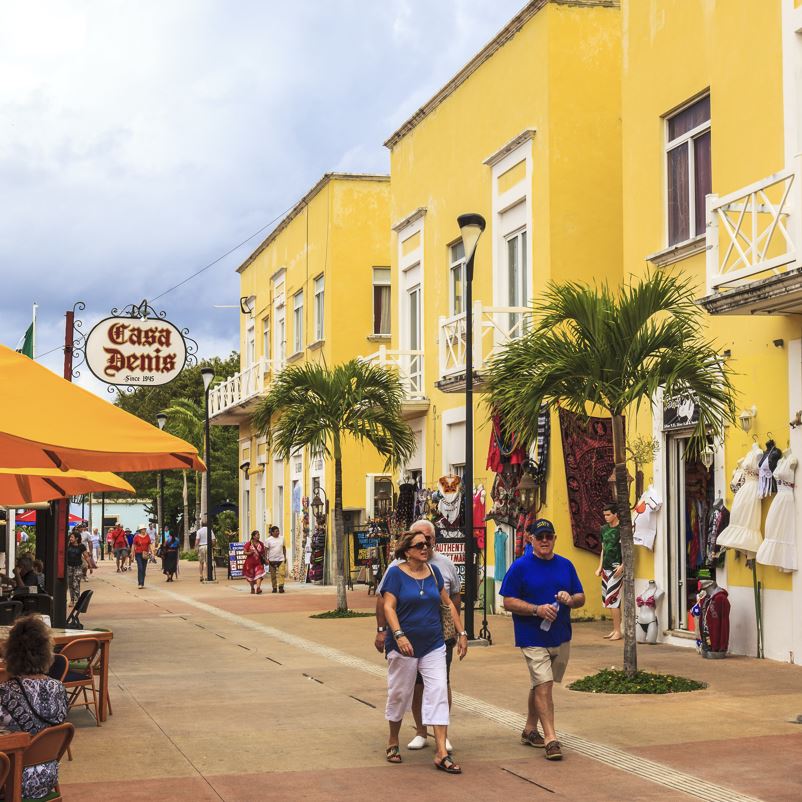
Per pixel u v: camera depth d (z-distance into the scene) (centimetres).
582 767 865
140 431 838
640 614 1644
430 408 2566
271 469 3994
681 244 1608
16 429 784
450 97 2481
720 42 1552
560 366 1169
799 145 1387
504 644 1661
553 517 1983
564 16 2059
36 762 630
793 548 1364
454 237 2453
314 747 958
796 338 1377
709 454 1527
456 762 893
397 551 912
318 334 3519
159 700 1211
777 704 1102
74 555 2914
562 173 2041
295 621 2138
